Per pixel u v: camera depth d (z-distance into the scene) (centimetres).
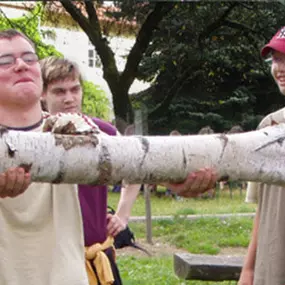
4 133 217
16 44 257
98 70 3170
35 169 217
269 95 2431
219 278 491
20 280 247
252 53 2311
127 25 2353
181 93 2380
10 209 247
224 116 2317
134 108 2247
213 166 231
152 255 838
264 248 291
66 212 255
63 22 2353
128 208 355
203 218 1117
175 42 2241
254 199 328
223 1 2169
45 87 344
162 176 229
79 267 251
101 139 225
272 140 238
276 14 2200
